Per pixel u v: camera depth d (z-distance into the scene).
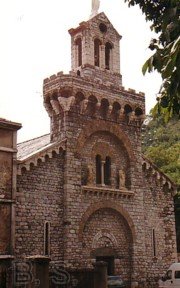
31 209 26.72
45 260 20.89
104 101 31.34
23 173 26.78
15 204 25.36
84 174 29.77
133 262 30.92
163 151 59.88
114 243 30.56
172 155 60.19
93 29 33.16
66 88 29.34
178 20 7.48
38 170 27.55
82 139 29.83
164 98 8.32
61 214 28.11
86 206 29.06
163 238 33.56
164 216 34.12
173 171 54.97
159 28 9.51
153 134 79.06
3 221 24.48
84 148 30.22
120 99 32.06
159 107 8.54
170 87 7.22
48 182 27.89
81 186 29.05
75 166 29.09
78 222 28.39
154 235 33.00
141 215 32.19
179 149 63.09
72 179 28.72
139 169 32.94
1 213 24.50
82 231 28.53
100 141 31.33
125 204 31.52
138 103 33.22
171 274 29.61
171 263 33.44
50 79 30.38
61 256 27.58
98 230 29.88
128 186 32.16
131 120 33.06
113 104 31.77
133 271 30.78
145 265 31.55
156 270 32.34
